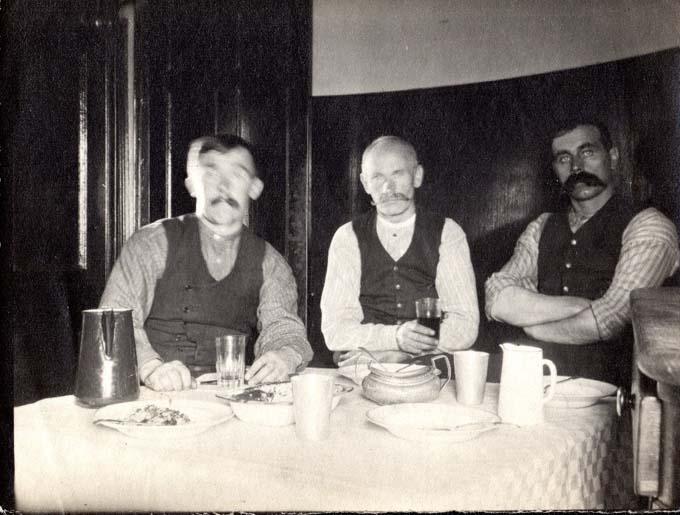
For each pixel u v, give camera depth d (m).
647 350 0.78
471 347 2.70
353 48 3.00
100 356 1.23
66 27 2.33
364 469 0.91
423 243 2.83
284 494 0.89
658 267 2.39
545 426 1.13
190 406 1.19
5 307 2.09
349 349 2.59
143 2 2.56
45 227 2.25
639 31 2.63
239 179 2.66
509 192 2.86
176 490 0.95
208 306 2.20
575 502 1.07
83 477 1.01
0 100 2.12
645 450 0.80
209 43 2.69
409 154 2.94
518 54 2.87
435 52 2.99
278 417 1.12
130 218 2.54
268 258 2.31
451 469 0.90
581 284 2.55
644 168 2.58
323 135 3.02
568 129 2.71
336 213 2.93
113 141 2.51
